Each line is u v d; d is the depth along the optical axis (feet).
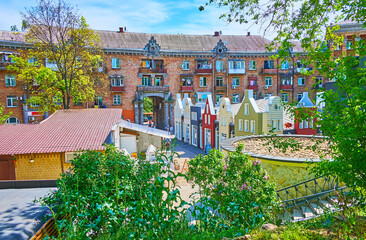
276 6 22.16
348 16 18.40
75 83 99.14
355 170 13.42
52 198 18.62
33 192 27.84
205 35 169.78
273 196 22.45
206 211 18.49
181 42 160.25
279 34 23.06
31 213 20.74
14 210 21.49
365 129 12.88
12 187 30.14
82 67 100.63
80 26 92.02
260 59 160.35
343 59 15.10
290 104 17.93
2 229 17.71
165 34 162.30
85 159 20.44
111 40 145.48
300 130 83.66
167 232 15.31
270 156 36.99
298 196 34.78
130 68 143.95
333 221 17.79
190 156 96.12
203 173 25.57
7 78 121.08
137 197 19.36
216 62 155.84
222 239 15.74
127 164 20.39
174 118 149.69
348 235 14.98
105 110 73.10
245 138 53.72
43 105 95.25
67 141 52.54
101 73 133.39
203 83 155.84
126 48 140.87
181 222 17.53
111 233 15.87
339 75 15.12
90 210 16.99
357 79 14.23
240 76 159.22
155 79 151.02
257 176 22.93
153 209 15.53
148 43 144.77
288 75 161.48
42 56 93.71
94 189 17.79
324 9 21.08
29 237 17.08
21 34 127.44
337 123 14.70
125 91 143.64
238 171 23.52
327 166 14.52
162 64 151.53
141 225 15.47
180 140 138.21
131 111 145.38
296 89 162.61
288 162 34.71
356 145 13.32
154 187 16.46
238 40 169.48
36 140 53.06
